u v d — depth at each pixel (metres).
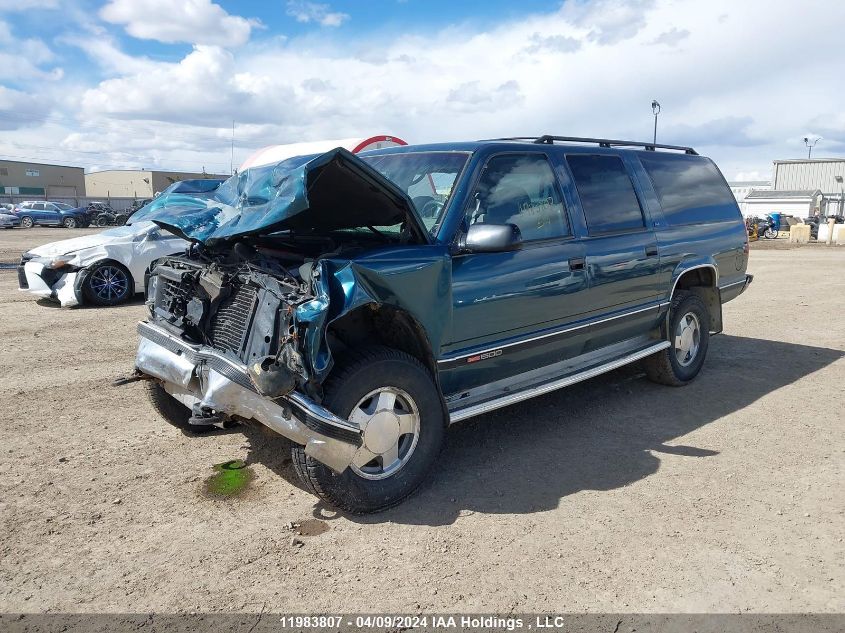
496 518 3.58
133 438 4.69
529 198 4.43
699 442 4.66
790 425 5.00
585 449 4.54
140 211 4.38
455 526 3.50
